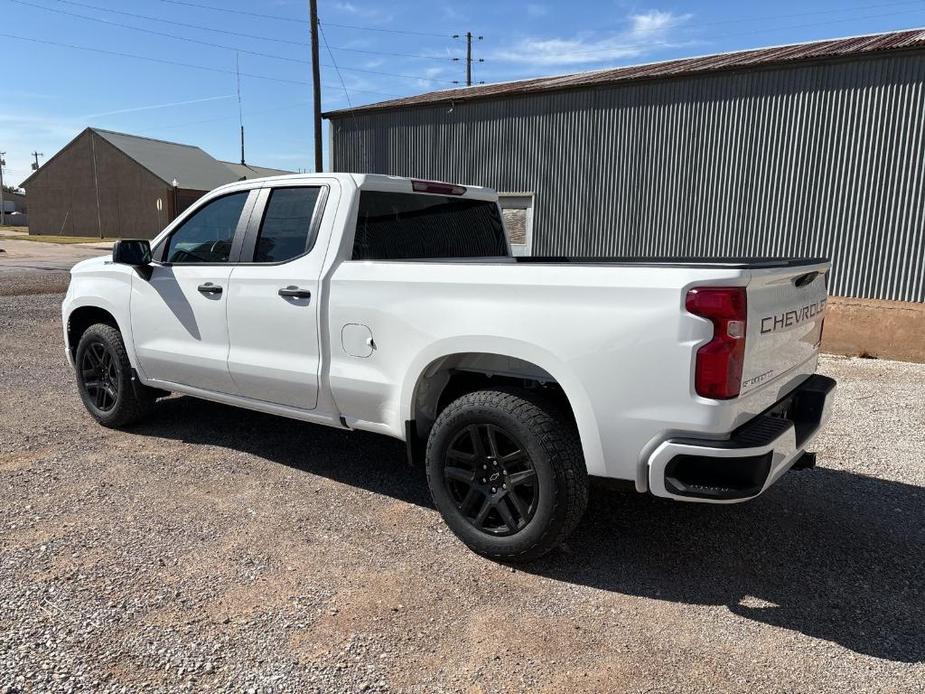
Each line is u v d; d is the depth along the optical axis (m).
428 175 13.96
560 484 3.23
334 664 2.63
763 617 3.03
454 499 3.58
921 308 8.95
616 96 11.62
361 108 14.45
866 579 3.37
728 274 2.81
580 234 12.28
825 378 3.90
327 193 4.15
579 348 3.12
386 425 3.89
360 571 3.33
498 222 5.26
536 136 12.54
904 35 11.04
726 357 2.83
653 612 3.05
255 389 4.43
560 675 2.60
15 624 2.81
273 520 3.85
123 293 5.09
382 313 3.75
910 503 4.30
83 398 5.52
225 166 60.31
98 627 2.81
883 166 9.58
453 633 2.85
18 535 3.58
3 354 8.29
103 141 51.44
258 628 2.84
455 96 13.74
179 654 2.66
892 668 2.69
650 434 3.00
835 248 10.06
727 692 2.53
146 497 4.11
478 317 3.40
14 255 28.88
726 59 12.22
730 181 10.78
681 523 3.96
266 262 4.33
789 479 4.66
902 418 6.22
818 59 9.73
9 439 5.09
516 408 3.29
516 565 3.44
